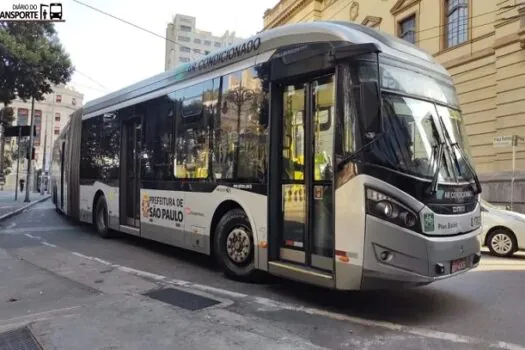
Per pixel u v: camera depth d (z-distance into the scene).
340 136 5.18
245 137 6.63
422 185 5.04
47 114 77.00
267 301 5.84
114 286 6.65
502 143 15.94
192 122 7.90
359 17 27.53
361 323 5.05
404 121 5.27
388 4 25.03
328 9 30.89
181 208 8.09
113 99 11.23
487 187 19.06
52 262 8.55
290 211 5.99
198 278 7.20
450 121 5.95
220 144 7.15
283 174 6.13
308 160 5.71
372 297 6.13
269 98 6.22
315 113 5.66
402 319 5.23
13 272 7.65
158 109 9.03
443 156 5.49
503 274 8.00
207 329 4.75
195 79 7.92
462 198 5.54
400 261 4.84
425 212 5.00
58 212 20.69
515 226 10.23
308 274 5.51
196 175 7.70
